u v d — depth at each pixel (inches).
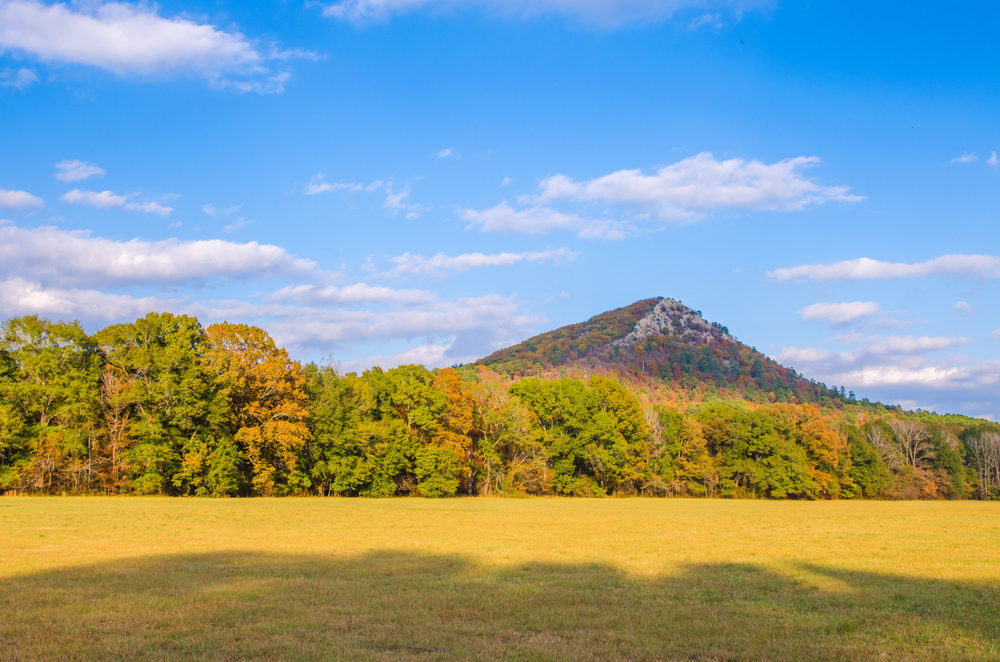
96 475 2388.0
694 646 454.0
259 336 2701.8
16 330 2384.4
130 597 582.6
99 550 905.5
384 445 2910.9
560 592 647.1
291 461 2642.7
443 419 3176.7
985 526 1590.8
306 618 513.7
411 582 694.5
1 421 2209.6
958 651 445.1
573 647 444.1
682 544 1114.7
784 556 961.5
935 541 1202.0
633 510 2292.1
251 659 405.7
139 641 436.5
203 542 1027.3
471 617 533.3
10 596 580.7
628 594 643.5
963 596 655.1
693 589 676.7
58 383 2361.0
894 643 466.6
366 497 2861.7
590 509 2301.9
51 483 2337.6
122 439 2400.3
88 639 441.7
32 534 1078.4
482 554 943.0
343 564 817.5
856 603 612.4
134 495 2390.5
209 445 2508.6
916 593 666.2
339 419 2883.9
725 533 1341.0
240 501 2235.5
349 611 542.6
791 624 520.1
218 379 2524.6
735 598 632.4
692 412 5083.7
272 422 2598.4
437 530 1322.6
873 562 901.2
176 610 532.7
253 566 781.9
